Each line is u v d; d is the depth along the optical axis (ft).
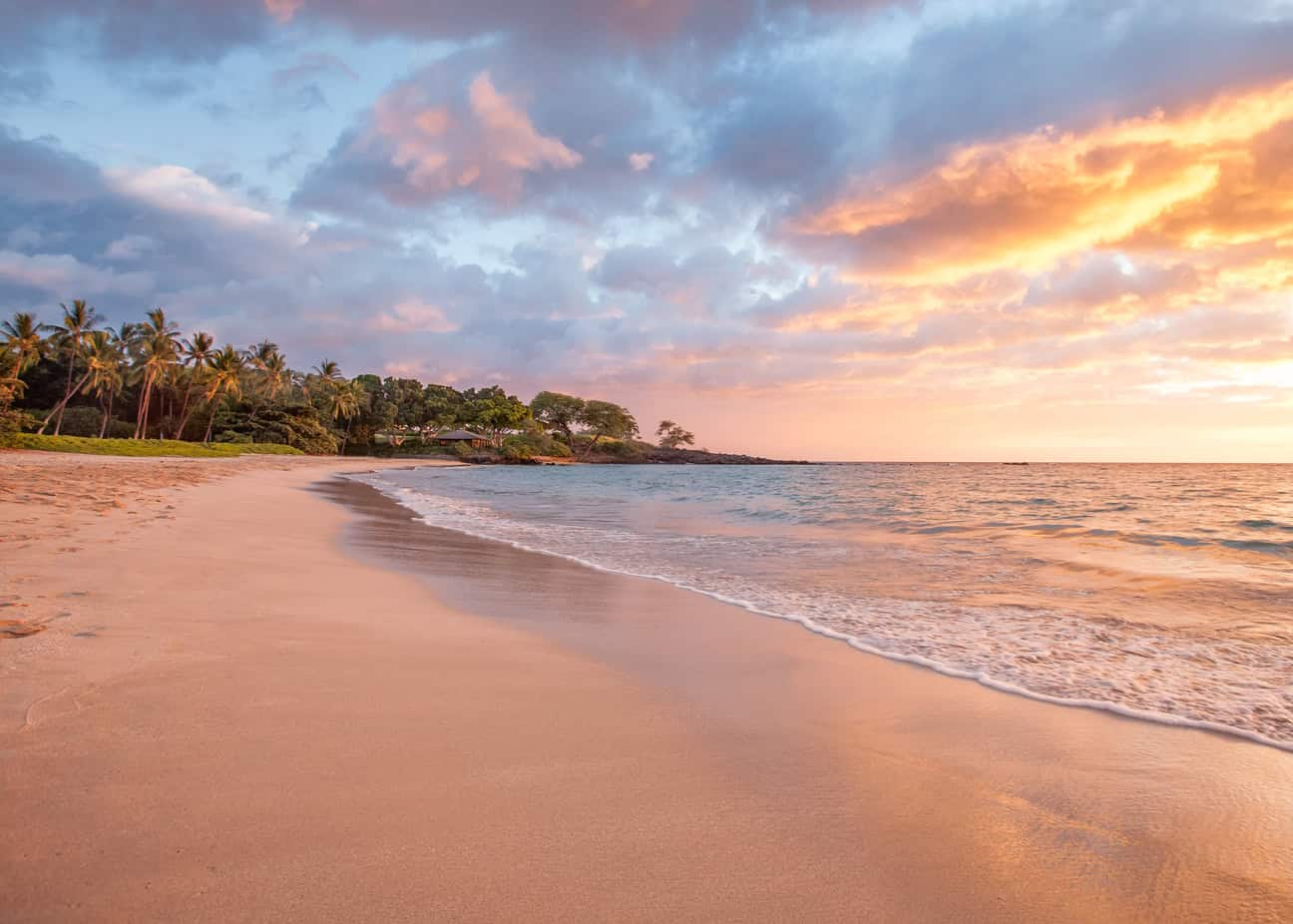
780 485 131.23
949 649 16.79
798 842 7.72
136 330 229.04
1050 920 6.52
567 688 12.71
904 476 191.52
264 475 109.09
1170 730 11.67
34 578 18.19
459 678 12.82
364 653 13.97
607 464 436.35
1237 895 7.07
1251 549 36.52
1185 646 17.22
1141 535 42.32
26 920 5.53
